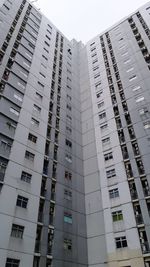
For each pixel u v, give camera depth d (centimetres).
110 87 4469
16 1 4725
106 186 3362
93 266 2855
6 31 3969
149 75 4031
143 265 2517
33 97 3697
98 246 2959
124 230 2858
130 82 4194
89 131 4188
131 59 4559
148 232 2653
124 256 2695
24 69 3878
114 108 4100
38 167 3059
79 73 5447
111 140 3750
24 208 2612
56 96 4231
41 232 2645
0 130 2892
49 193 2994
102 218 3138
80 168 3750
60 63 4997
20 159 2897
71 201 3253
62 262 2658
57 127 3847
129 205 2986
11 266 2214
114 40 5306
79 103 4753
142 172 3108
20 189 2684
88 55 5659
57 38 5484
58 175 3300
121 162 3403
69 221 3050
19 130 3125
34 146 3192
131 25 5238
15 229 2427
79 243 2980
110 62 4912
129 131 3619
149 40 4559
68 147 3791
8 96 3275
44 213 2788
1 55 3616
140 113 3653
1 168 2656
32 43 4469
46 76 4294
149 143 3256
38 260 2458
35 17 5072
